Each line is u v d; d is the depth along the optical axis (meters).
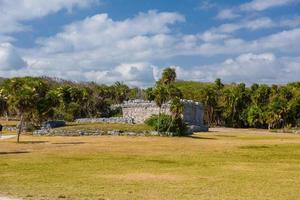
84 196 24.06
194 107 125.12
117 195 24.61
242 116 171.75
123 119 114.81
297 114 163.12
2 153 51.44
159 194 25.22
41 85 95.19
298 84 186.38
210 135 104.88
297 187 28.66
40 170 36.16
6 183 28.77
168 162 43.97
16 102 70.44
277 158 50.09
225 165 42.22
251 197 24.80
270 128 162.12
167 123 95.06
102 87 172.88
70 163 41.66
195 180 31.50
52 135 89.56
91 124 104.31
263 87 177.25
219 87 189.75
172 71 116.12
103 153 52.56
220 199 23.98
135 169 37.75
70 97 146.12
